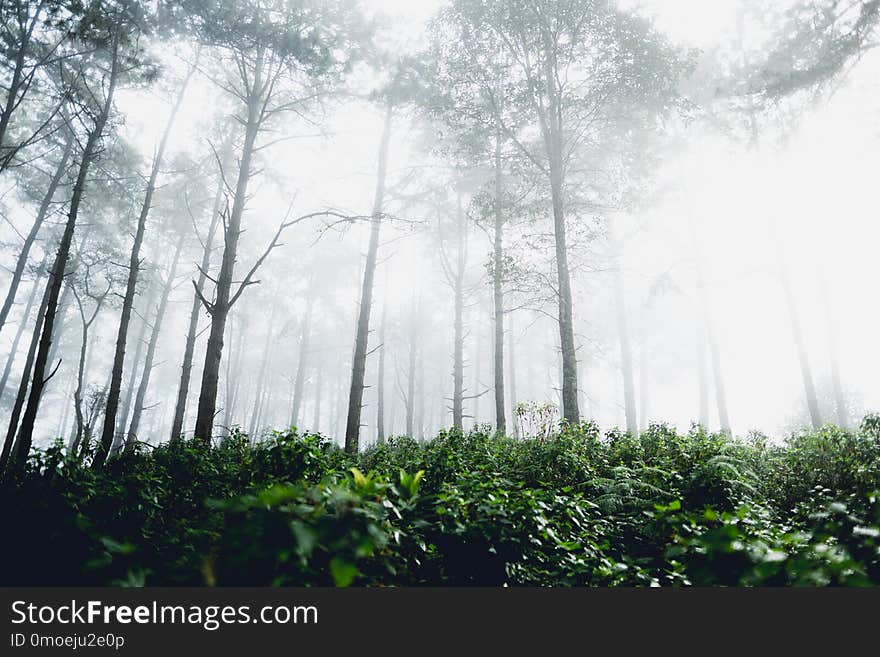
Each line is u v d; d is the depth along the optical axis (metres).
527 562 3.64
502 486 4.95
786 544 3.13
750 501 5.23
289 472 4.89
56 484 4.03
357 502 2.33
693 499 5.18
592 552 3.83
